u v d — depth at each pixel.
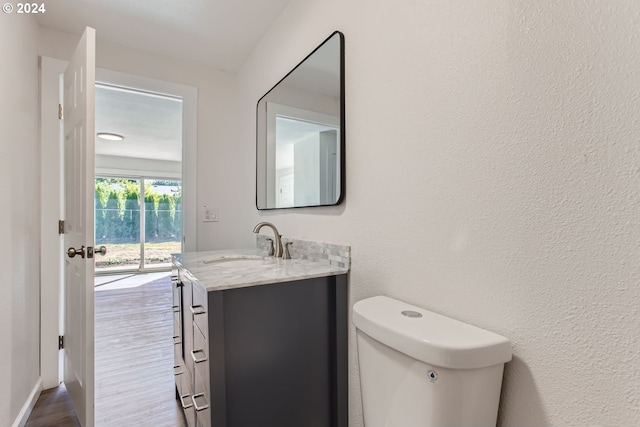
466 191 0.82
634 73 0.54
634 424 0.54
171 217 6.50
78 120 1.52
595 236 0.59
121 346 2.48
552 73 0.65
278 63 1.85
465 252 0.83
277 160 1.84
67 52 1.95
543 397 0.66
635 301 0.54
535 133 0.68
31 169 1.70
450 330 0.76
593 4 0.59
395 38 1.05
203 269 1.31
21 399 1.52
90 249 1.38
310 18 1.54
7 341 1.33
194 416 1.20
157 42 2.10
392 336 0.78
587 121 0.60
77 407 1.54
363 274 1.19
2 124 1.28
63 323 1.92
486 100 0.78
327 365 1.23
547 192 0.66
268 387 1.11
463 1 0.83
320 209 1.46
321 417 1.22
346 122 1.29
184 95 2.33
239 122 2.45
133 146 4.97
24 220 1.57
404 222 1.02
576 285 0.61
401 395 0.77
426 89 0.94
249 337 1.07
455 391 0.67
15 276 1.44
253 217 2.20
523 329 0.70
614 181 0.56
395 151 1.05
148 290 4.51
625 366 0.55
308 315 1.19
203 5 1.75
